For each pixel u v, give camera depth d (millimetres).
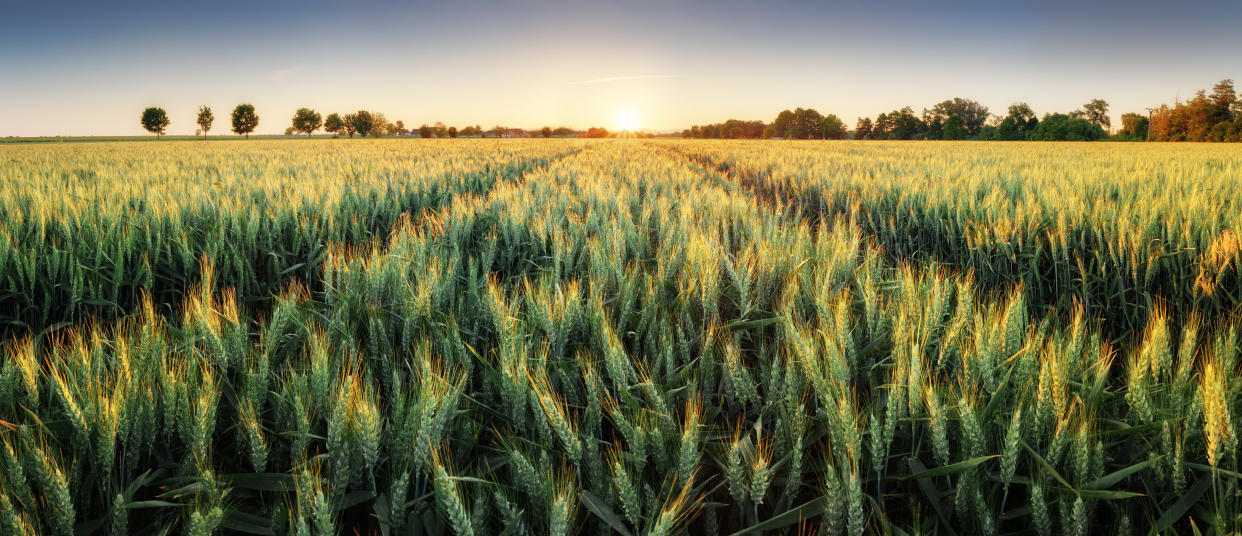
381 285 3330
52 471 1580
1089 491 1623
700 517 2080
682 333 2787
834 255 3658
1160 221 5410
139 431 1921
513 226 5398
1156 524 1705
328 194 7406
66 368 2246
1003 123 88875
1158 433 1942
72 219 5465
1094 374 2287
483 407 2328
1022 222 5602
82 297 4148
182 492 1755
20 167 16562
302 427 1854
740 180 18359
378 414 1924
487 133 131000
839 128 124562
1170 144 47188
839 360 2123
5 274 4082
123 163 18875
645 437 1902
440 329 2824
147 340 2328
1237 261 3996
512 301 3059
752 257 3889
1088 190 8438
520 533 1575
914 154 27047
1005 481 1728
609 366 2252
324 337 2551
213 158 22688
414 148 35250
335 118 108812
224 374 2354
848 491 1630
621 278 3383
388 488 1962
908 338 2398
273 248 5598
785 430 2029
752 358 3047
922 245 7324
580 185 10211
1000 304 2994
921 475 1811
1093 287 4984
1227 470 1717
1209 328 3988
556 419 1738
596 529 1825
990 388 2127
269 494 2092
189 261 4613
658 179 11695
